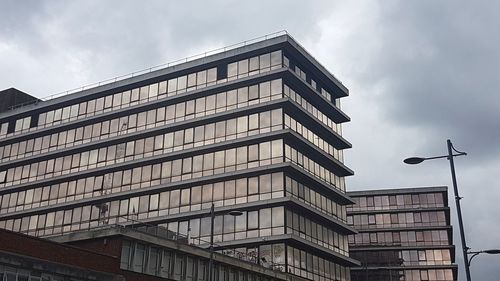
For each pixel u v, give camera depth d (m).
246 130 61.34
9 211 72.81
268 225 56.59
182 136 64.69
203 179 60.81
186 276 42.44
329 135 68.31
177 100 66.06
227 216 58.97
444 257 100.62
